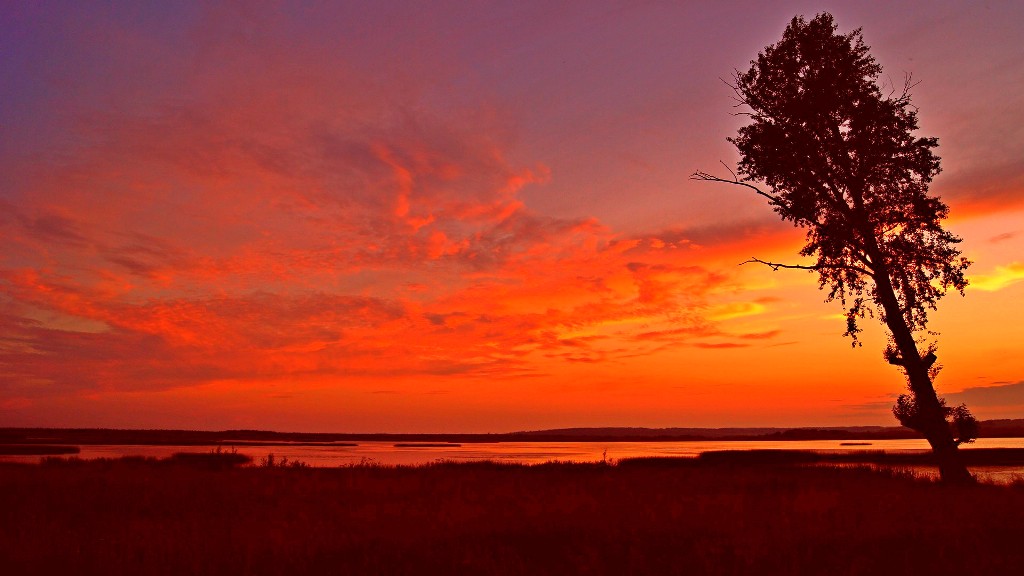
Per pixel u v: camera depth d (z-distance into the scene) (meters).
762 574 9.61
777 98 28.11
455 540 11.55
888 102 26.91
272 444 161.12
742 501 16.33
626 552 10.95
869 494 18.00
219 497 18.16
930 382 25.20
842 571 9.59
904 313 25.81
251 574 9.40
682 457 55.72
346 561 10.12
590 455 71.00
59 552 10.43
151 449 93.31
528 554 10.87
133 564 9.75
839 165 26.72
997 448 62.25
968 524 12.72
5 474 23.41
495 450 99.75
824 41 27.67
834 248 26.41
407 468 32.84
